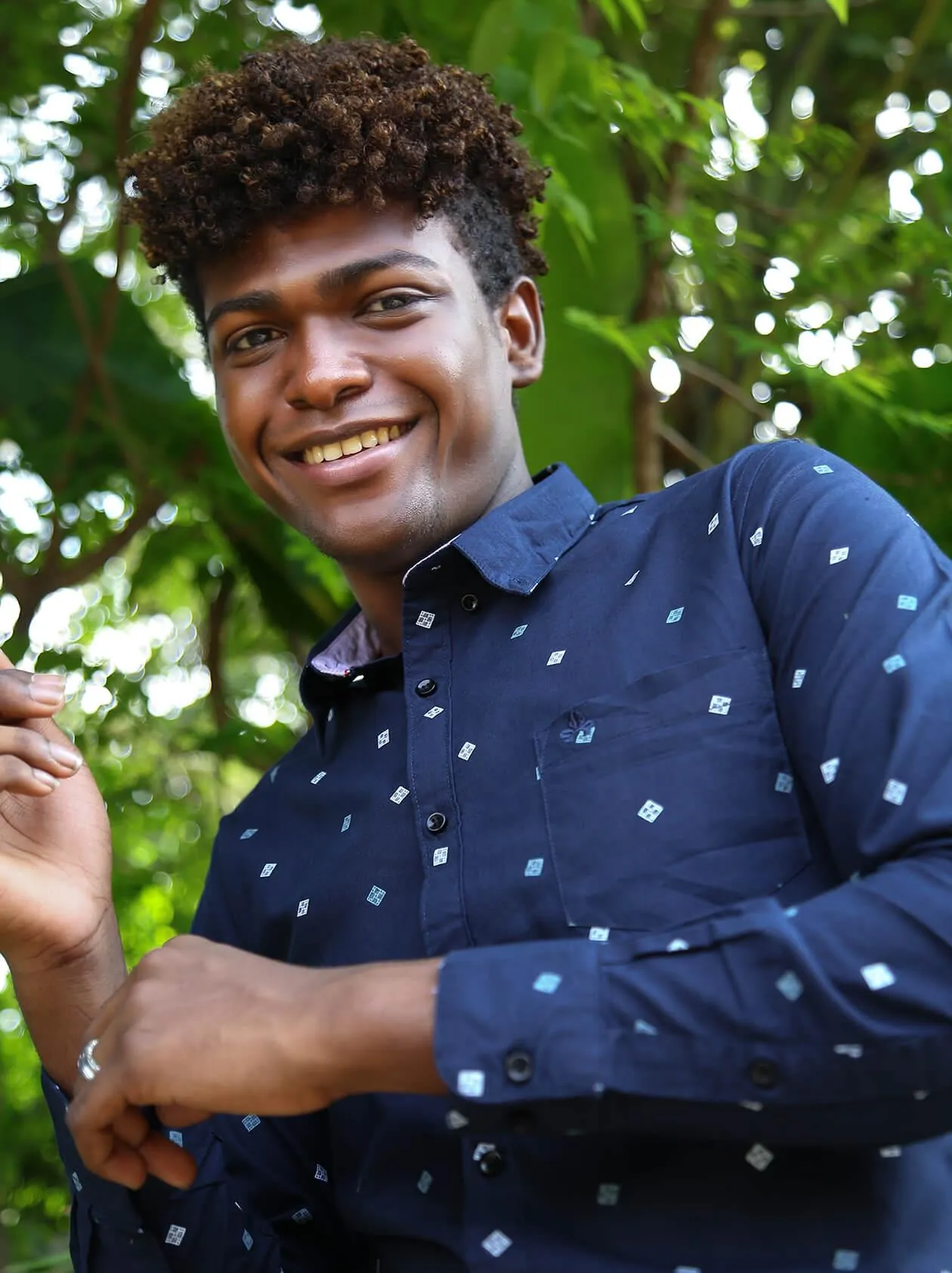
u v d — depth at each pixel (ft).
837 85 8.12
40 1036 3.32
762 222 7.29
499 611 3.41
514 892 3.08
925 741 2.77
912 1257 2.84
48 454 7.56
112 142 7.29
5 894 3.26
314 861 3.47
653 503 3.47
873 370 6.04
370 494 3.51
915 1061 2.60
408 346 3.50
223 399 3.62
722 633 3.13
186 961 2.91
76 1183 3.26
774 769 3.01
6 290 7.62
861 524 3.07
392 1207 3.12
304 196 3.44
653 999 2.66
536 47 5.39
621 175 6.29
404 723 3.49
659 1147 2.92
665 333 5.66
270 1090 2.75
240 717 8.73
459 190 3.62
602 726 3.14
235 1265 3.31
